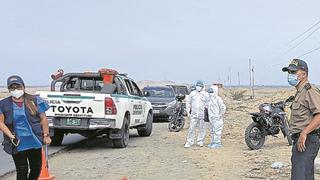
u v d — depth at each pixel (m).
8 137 6.49
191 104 14.02
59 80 14.72
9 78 6.51
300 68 5.84
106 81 14.02
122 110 13.48
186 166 10.43
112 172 9.74
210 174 9.42
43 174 8.49
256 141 13.17
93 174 9.53
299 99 5.80
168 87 26.44
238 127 20.83
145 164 10.73
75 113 12.86
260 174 9.31
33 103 6.63
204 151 12.94
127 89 15.13
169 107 22.12
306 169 5.75
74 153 12.77
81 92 13.53
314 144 5.75
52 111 12.91
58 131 13.57
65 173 9.65
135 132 19.39
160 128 21.31
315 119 5.60
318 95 5.72
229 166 10.36
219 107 13.90
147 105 17.14
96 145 14.62
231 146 14.12
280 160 10.96
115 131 13.51
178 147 13.98
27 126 6.54
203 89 13.96
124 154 12.45
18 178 6.62
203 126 14.15
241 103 51.97
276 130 13.36
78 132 13.73
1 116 6.47
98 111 12.88
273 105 13.54
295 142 5.88
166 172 9.70
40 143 6.70
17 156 6.57
